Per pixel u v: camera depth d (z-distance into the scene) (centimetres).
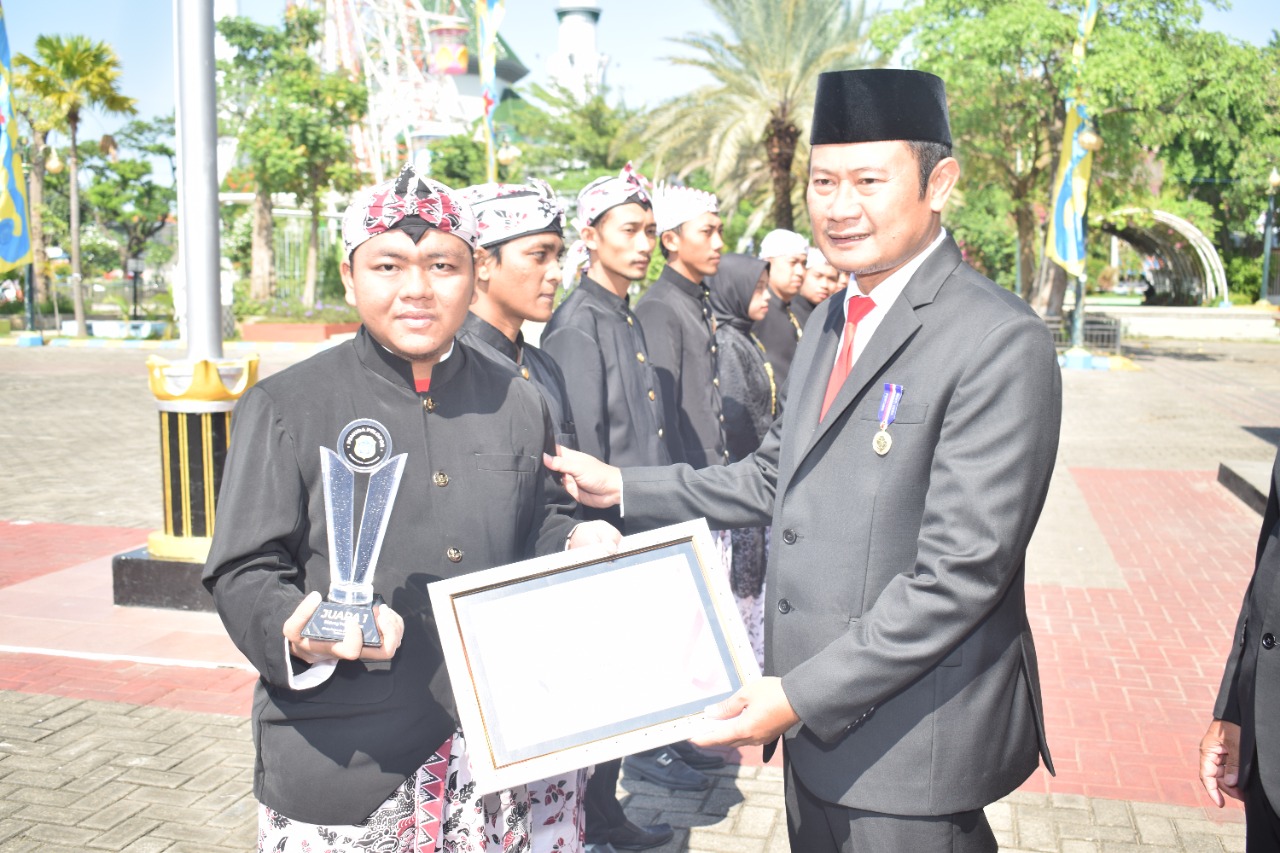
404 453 194
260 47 3731
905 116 191
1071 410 1641
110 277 5650
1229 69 2633
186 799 369
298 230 4497
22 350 2803
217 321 566
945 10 2436
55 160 3350
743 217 3712
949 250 204
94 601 580
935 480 189
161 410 566
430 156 4034
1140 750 422
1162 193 3734
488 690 187
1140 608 616
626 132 2642
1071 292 4509
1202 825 362
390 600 192
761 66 2327
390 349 196
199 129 552
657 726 191
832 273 561
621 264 345
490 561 202
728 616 200
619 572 198
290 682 175
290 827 195
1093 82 2164
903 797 195
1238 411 1642
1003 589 186
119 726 428
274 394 190
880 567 195
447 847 204
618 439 338
